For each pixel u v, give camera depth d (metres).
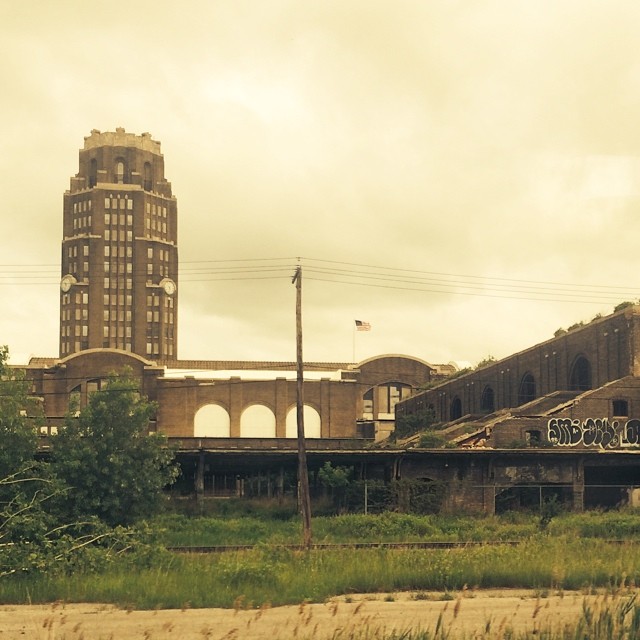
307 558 24.75
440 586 21.27
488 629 13.94
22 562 22.62
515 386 82.62
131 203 168.75
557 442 61.00
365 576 21.30
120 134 172.88
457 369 117.19
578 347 71.88
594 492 57.22
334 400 103.31
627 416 62.66
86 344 163.12
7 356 38.44
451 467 54.19
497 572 21.80
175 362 115.12
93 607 18.52
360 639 13.51
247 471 55.28
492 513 51.81
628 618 14.53
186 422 99.44
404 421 91.00
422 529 42.59
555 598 19.25
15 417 36.03
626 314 64.75
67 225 169.50
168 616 17.05
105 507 39.66
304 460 40.94
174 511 50.62
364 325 84.25
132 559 24.92
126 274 166.50
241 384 101.00
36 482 33.38
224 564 22.53
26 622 16.56
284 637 14.34
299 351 42.41
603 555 24.50
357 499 52.62
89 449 39.75
